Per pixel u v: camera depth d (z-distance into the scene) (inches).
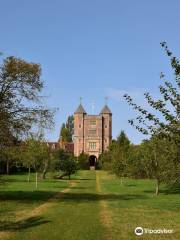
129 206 1251.8
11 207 1194.6
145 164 1857.8
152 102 694.5
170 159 749.3
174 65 685.9
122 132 5536.4
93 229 799.1
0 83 1483.8
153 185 2554.1
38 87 1536.7
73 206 1237.7
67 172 3395.7
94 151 7396.7
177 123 675.4
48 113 1557.6
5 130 1460.4
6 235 725.3
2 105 1469.0
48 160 3198.8
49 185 2463.1
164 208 1200.8
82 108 7529.5
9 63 1487.5
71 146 7716.5
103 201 1425.9
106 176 3986.2
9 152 1475.1
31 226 827.4
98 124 7436.0
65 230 783.7
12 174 3954.2
